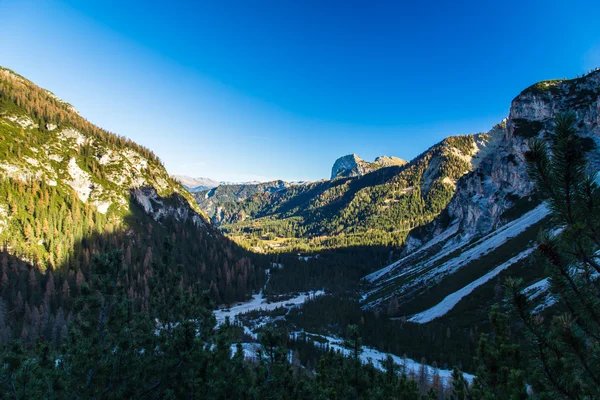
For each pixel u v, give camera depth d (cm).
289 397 1598
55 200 18375
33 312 9638
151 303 1978
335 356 2247
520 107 18325
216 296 18212
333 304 16238
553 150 657
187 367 1527
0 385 1323
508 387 1121
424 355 8731
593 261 665
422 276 16450
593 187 627
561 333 684
